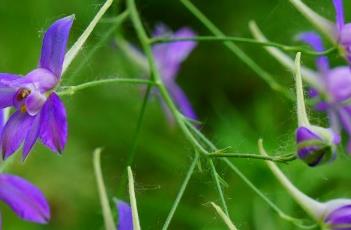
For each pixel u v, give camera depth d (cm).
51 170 45
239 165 41
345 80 39
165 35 43
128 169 33
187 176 35
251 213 42
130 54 43
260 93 47
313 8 42
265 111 43
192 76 51
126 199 38
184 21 50
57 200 45
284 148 35
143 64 43
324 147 32
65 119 32
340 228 34
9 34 46
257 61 47
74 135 46
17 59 46
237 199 42
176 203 34
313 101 40
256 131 44
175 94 43
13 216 44
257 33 39
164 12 50
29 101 32
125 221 34
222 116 45
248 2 50
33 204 33
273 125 42
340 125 40
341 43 35
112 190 46
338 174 42
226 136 42
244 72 50
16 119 33
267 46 38
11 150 33
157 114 46
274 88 38
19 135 33
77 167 46
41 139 32
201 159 36
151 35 44
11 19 46
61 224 45
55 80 33
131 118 46
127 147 46
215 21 50
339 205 34
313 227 34
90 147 46
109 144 46
